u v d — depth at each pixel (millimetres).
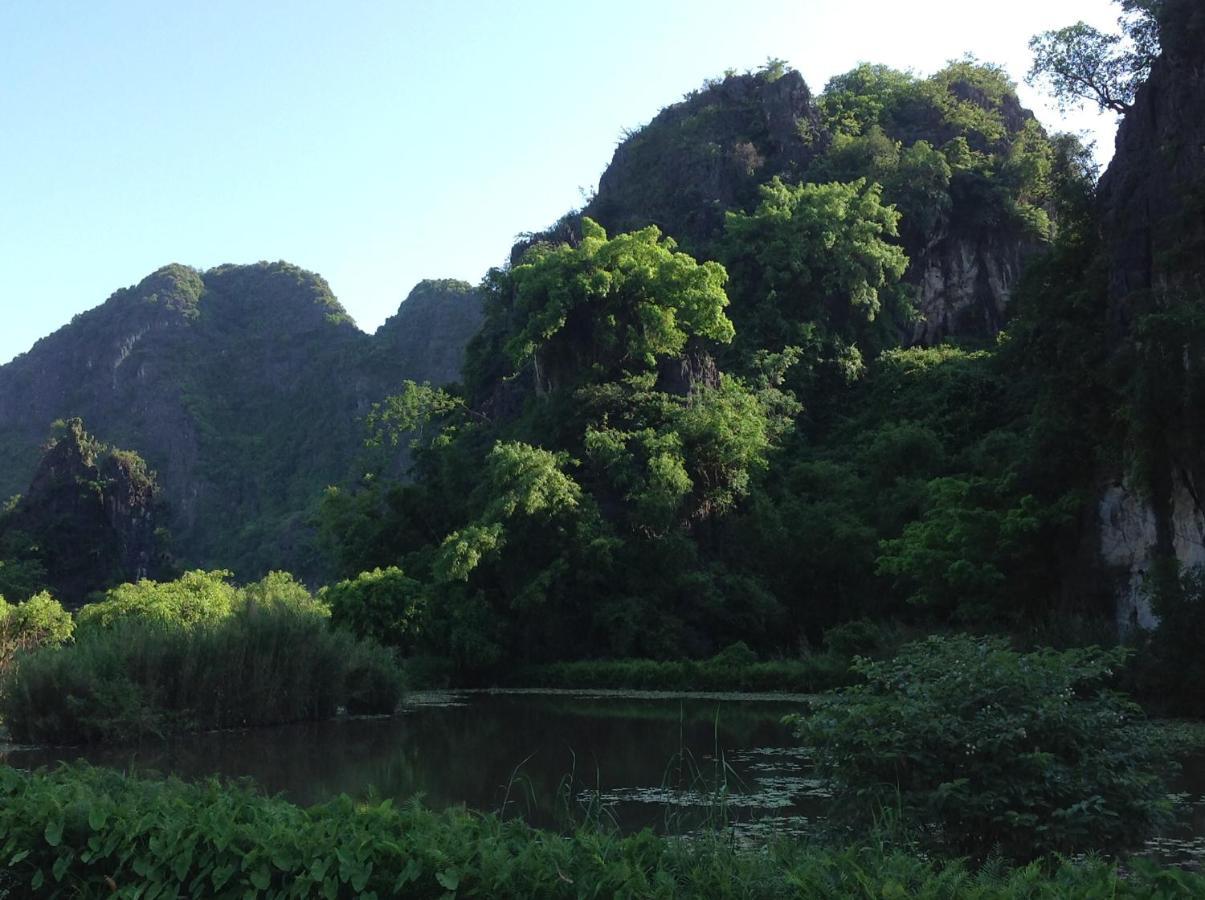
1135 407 27938
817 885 6039
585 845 6555
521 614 44062
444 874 6371
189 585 47438
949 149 77500
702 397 50000
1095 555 30688
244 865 6746
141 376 168250
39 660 23922
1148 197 31203
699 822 11656
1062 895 5727
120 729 23047
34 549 86375
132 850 7117
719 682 36906
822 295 64000
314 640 28156
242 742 23016
